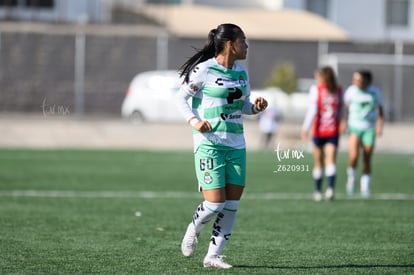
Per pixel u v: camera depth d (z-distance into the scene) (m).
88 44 134.62
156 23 146.75
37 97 133.25
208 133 28.69
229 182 29.19
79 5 155.00
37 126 109.44
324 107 51.97
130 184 60.44
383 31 171.00
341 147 100.50
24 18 149.75
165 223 41.88
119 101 134.62
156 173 68.81
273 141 102.12
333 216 45.22
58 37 133.62
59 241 35.88
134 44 135.50
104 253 33.06
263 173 70.69
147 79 124.69
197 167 29.05
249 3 172.38
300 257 32.69
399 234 38.97
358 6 171.00
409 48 136.88
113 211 46.16
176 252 33.44
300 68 138.62
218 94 28.69
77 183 60.34
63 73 133.75
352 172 55.62
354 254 33.47
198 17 151.38
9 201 49.66
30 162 76.25
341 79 134.38
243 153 29.27
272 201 52.16
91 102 134.12
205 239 37.25
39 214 44.25
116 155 86.00
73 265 30.48
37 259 31.61
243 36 28.86
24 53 133.50
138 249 34.09
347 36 155.38
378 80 135.50
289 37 147.88
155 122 122.44
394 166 78.62
